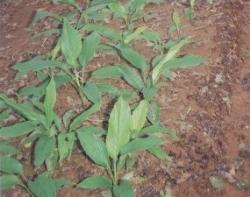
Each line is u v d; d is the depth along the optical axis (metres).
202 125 1.78
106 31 2.03
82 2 2.55
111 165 1.60
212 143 1.73
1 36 2.46
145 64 1.86
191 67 2.02
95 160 1.50
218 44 2.12
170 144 1.71
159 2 2.30
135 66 1.90
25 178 1.62
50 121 1.63
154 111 1.74
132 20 2.24
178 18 2.15
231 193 1.59
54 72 2.01
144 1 2.20
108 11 2.29
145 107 1.60
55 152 1.67
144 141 1.51
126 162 1.61
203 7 2.36
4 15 2.67
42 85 1.86
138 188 1.57
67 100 1.92
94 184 1.49
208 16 2.29
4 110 1.89
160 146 1.70
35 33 2.39
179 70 2.01
